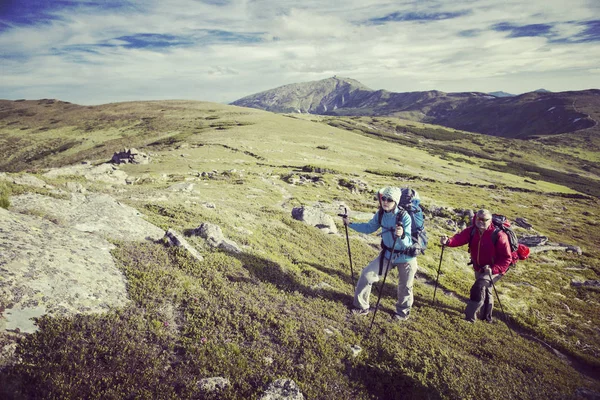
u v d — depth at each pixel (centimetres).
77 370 478
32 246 666
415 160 13250
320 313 808
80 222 922
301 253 1260
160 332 589
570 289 1545
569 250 2389
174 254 881
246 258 987
